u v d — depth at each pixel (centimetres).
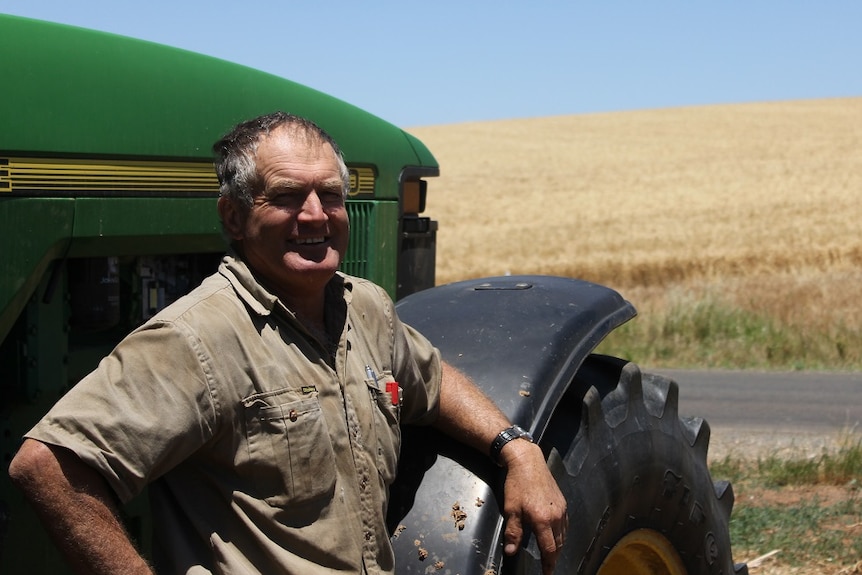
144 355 199
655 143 5688
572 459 279
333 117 367
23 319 269
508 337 289
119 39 288
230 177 222
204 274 329
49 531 191
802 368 1285
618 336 1424
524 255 3002
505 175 4775
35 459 190
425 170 428
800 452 784
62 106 263
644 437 310
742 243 2961
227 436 205
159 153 290
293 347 214
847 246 2847
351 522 214
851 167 4462
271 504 207
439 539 247
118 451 193
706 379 1198
